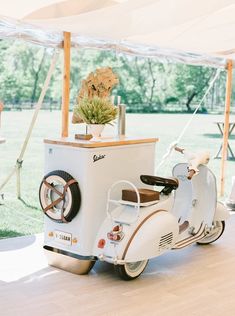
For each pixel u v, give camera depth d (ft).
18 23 14.06
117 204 11.89
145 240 10.96
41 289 10.75
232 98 55.62
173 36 16.94
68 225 11.82
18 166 18.80
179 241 12.81
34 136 41.63
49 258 12.26
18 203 20.97
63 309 9.72
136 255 10.90
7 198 21.88
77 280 11.41
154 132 48.08
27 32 14.66
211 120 56.13
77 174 11.52
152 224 11.19
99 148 11.50
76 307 9.84
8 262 12.51
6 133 41.83
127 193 11.61
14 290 10.63
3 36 14.06
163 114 57.88
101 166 11.63
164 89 57.67
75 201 11.39
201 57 20.81
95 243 11.53
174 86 57.72
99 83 13.44
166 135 47.34
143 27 14.85
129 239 11.07
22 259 12.78
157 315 9.58
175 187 12.25
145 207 11.55
